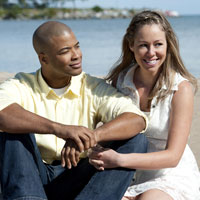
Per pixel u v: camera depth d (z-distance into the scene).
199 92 7.09
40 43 2.99
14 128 2.79
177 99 3.14
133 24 3.21
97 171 2.89
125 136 2.90
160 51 3.12
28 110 3.13
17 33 33.16
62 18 91.75
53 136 3.11
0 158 2.84
